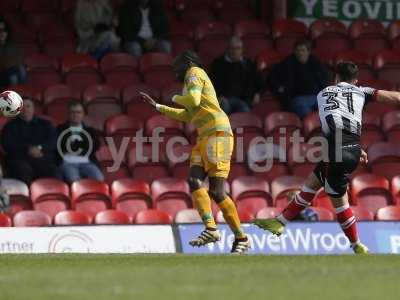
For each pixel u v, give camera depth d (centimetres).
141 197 5056
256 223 3875
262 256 3478
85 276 2816
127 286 2619
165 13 5928
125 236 4584
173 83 5638
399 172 5438
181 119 3828
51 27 6034
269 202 5131
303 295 2484
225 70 5531
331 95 3809
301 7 6406
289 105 5597
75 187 4997
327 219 4947
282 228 3862
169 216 4909
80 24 5878
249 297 2455
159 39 5881
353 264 3122
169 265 3141
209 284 2652
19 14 6138
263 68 5934
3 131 5041
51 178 5006
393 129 5622
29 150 5022
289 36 6156
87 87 5534
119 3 6250
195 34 6097
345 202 3838
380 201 5225
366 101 3828
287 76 5603
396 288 2617
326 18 6419
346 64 3844
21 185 4931
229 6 6456
